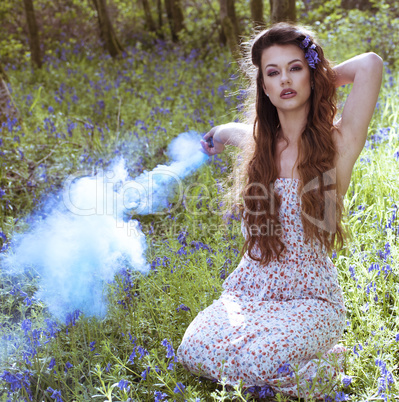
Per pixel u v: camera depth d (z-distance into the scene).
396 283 3.02
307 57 2.46
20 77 10.28
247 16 13.34
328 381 2.41
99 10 12.25
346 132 2.52
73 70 10.20
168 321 3.05
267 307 2.59
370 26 10.91
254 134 2.70
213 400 2.50
